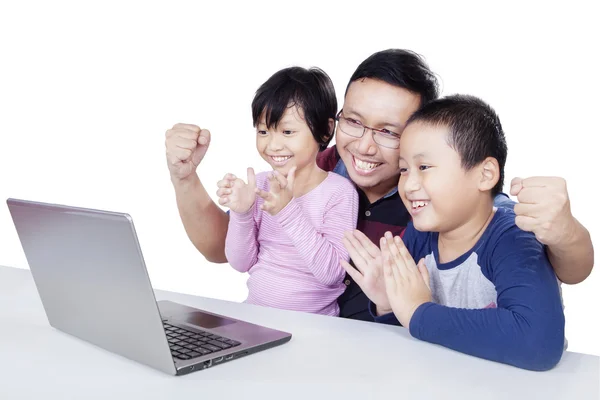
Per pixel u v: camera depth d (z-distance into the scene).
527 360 1.26
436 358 1.31
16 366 1.24
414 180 1.53
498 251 1.47
